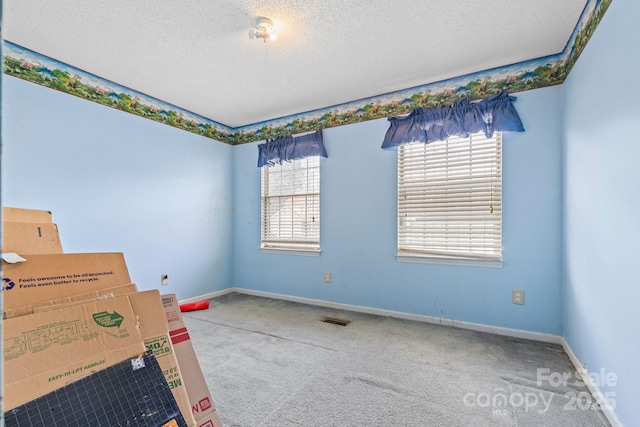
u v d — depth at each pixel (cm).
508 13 206
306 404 175
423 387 191
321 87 316
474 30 224
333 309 354
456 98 295
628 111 146
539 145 262
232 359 228
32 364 104
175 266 366
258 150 418
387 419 162
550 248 259
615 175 158
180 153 372
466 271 291
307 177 387
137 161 328
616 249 157
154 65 273
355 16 209
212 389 189
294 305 371
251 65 272
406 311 320
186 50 249
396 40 236
